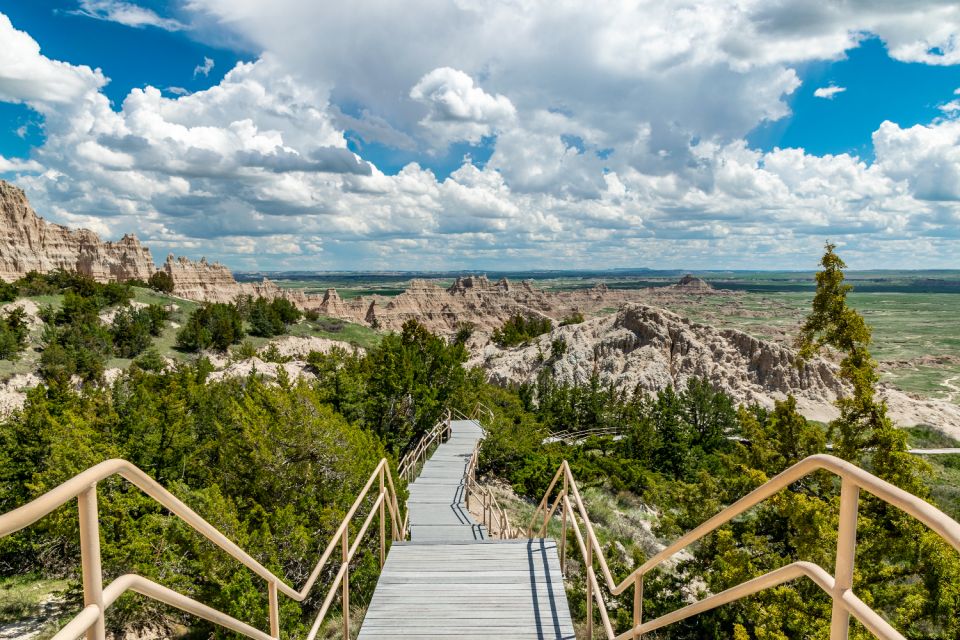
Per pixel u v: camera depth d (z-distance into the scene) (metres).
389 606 6.12
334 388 27.61
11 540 15.76
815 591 10.43
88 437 17.25
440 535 12.45
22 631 12.89
